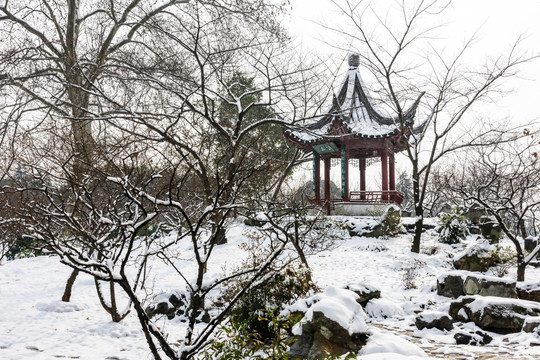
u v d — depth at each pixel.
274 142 22.38
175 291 9.91
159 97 12.20
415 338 7.70
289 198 17.61
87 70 12.88
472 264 13.11
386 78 15.41
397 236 18.97
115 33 16.64
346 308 6.75
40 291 12.06
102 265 3.61
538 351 6.39
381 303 9.30
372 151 23.95
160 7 14.77
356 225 18.88
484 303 7.95
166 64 12.92
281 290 7.76
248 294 7.48
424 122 19.02
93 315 9.38
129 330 8.29
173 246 17.69
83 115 12.21
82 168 6.52
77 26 16.27
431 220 21.28
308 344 6.57
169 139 7.36
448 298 10.08
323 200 20.91
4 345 7.27
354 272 13.61
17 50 13.30
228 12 13.86
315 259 15.19
